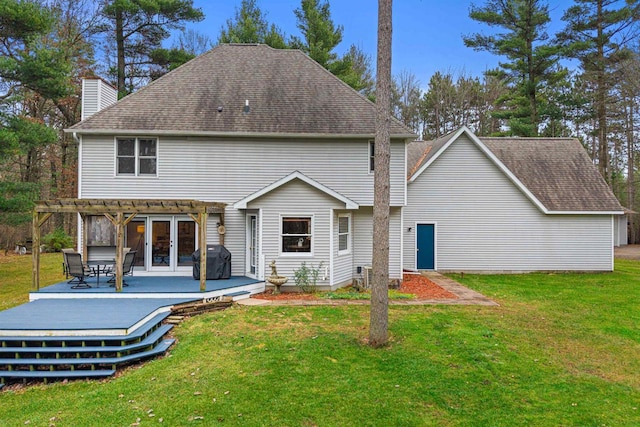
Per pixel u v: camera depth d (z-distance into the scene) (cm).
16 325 845
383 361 757
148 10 2530
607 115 3116
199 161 1494
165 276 1473
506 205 1933
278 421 559
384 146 845
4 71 1647
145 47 2767
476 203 1927
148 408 602
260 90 1642
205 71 1695
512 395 643
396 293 1367
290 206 1385
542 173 2066
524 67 2861
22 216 1808
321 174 1530
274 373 704
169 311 1050
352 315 1054
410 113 4341
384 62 845
